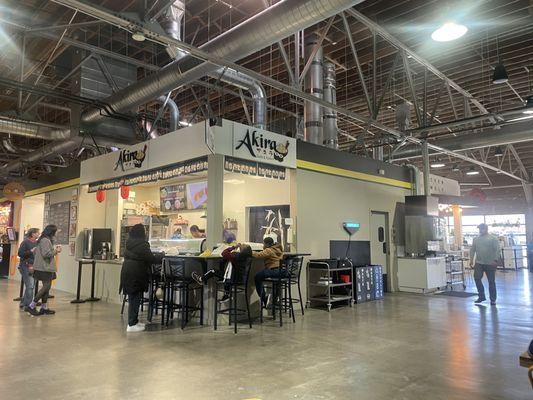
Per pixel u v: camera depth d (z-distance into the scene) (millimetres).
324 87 8836
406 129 9461
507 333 5047
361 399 2953
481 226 7477
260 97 8633
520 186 17859
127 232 7828
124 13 4672
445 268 9500
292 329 5266
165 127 10633
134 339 4703
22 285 7723
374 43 7277
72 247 9086
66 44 7617
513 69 8797
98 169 8203
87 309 6695
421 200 9375
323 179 7633
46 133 9234
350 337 4828
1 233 13086
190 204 7699
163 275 5594
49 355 4043
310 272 7109
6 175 13672
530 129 9312
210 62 5719
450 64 8727
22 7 6406
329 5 4371
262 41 5117
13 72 8531
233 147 5906
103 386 3197
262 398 2963
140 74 9727
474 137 9969
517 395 3039
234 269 5184
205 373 3504
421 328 5332
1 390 3115
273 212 7457
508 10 6672
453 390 3135
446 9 6750
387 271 9109
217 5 6777
